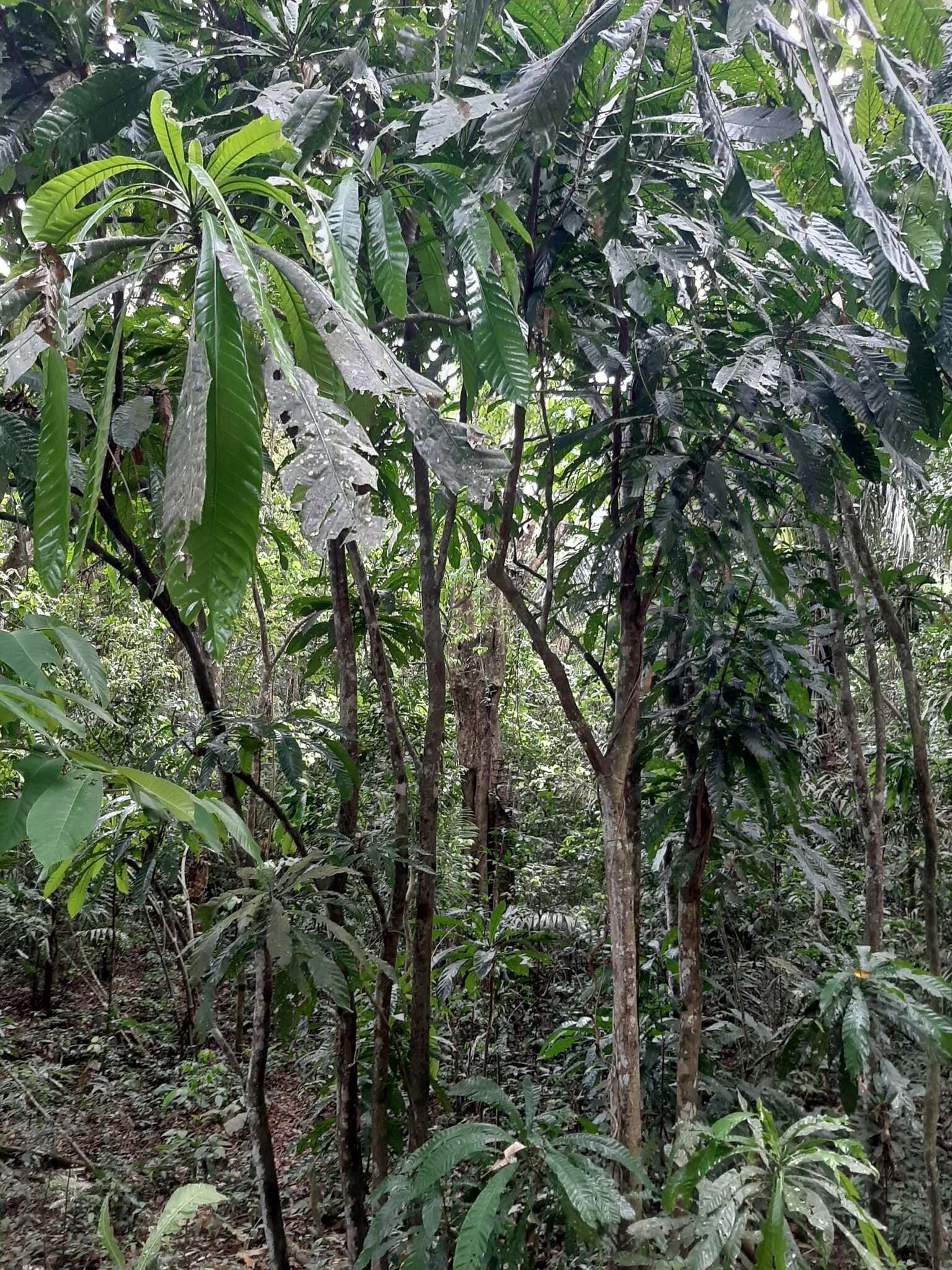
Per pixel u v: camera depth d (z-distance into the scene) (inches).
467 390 87.4
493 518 94.6
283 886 81.2
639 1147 79.9
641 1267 75.2
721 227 74.1
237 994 185.5
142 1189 155.3
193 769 154.9
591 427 81.3
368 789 178.9
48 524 41.5
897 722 178.9
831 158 61.7
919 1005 79.0
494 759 255.6
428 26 73.9
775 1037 112.2
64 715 36.6
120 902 235.3
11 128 72.4
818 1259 85.4
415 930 88.4
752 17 40.9
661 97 68.1
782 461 83.7
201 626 94.0
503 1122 128.1
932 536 152.6
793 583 102.6
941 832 165.9
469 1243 63.8
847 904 112.7
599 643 166.7
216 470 33.3
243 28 84.1
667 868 106.3
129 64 69.8
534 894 202.2
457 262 76.6
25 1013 249.0
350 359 38.8
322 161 70.7
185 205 41.5
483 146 43.2
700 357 81.2
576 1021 118.7
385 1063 92.7
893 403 65.7
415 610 118.0
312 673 120.6
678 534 75.2
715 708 89.7
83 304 42.2
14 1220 138.5
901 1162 111.4
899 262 45.1
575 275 82.9
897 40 50.3
